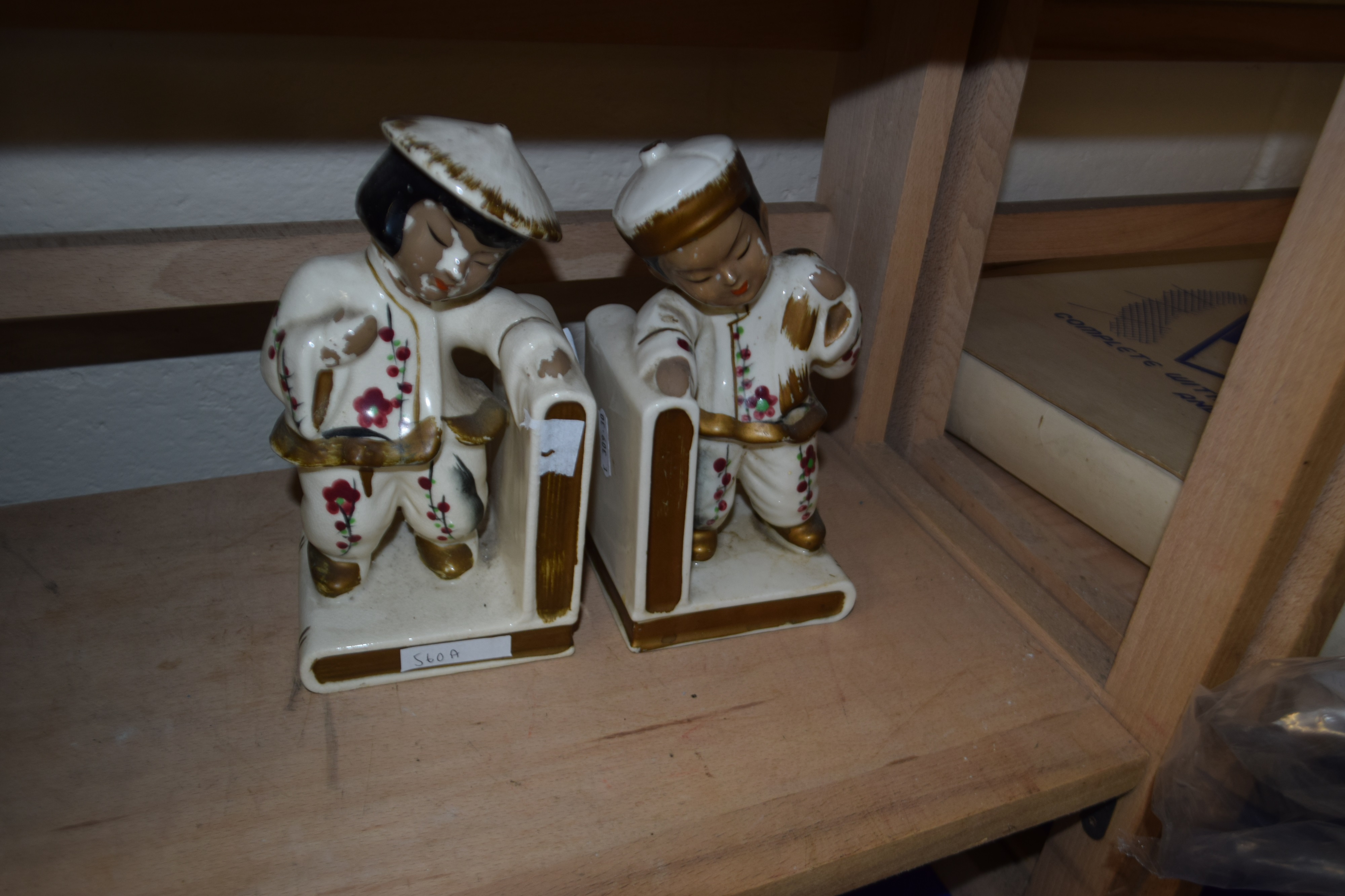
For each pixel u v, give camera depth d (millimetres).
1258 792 575
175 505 733
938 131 703
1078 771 568
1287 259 450
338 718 564
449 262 482
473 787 527
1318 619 529
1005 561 725
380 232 479
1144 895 668
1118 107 1003
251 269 626
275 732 550
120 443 799
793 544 684
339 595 603
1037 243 818
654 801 527
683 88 797
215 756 532
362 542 586
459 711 576
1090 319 935
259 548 694
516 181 474
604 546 670
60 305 594
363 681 583
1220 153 1099
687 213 497
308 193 731
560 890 476
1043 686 629
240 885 467
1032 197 1036
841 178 797
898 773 556
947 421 896
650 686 606
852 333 605
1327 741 525
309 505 566
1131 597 686
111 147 663
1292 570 522
